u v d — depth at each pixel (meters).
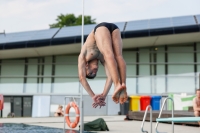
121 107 27.33
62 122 18.31
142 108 26.44
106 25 7.82
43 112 30.98
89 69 8.30
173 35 28.84
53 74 32.47
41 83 32.19
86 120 19.47
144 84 31.38
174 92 31.16
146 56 32.16
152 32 28.52
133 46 31.84
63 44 29.02
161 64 31.86
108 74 8.37
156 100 26.34
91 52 8.13
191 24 28.45
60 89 32.06
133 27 29.81
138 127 14.88
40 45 29.28
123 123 17.45
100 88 31.44
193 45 31.86
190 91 31.12
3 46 29.52
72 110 26.59
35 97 31.41
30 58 32.81
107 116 25.11
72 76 32.22
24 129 13.52
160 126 15.41
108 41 7.55
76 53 32.59
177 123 16.61
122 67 7.43
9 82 32.47
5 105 31.27
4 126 14.94
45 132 12.34
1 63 32.81
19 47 29.39
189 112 16.97
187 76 31.45
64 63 32.50
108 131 13.14
